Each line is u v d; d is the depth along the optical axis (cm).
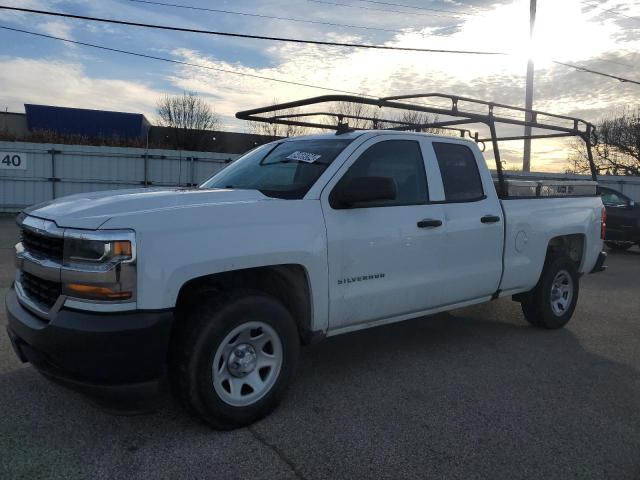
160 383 319
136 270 305
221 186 453
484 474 311
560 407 403
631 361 511
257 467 311
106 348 299
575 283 630
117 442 335
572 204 621
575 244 654
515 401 412
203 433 348
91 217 315
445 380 451
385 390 427
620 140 4809
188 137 4634
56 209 347
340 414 382
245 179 451
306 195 391
